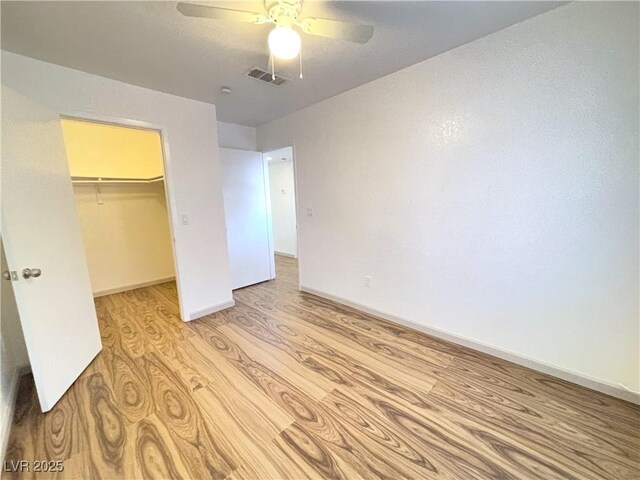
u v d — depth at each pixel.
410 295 2.60
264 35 1.73
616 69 1.49
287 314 3.03
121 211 3.93
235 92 2.65
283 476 1.27
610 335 1.66
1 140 1.54
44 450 1.42
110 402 1.74
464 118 2.04
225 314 3.06
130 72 2.19
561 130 1.67
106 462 1.35
